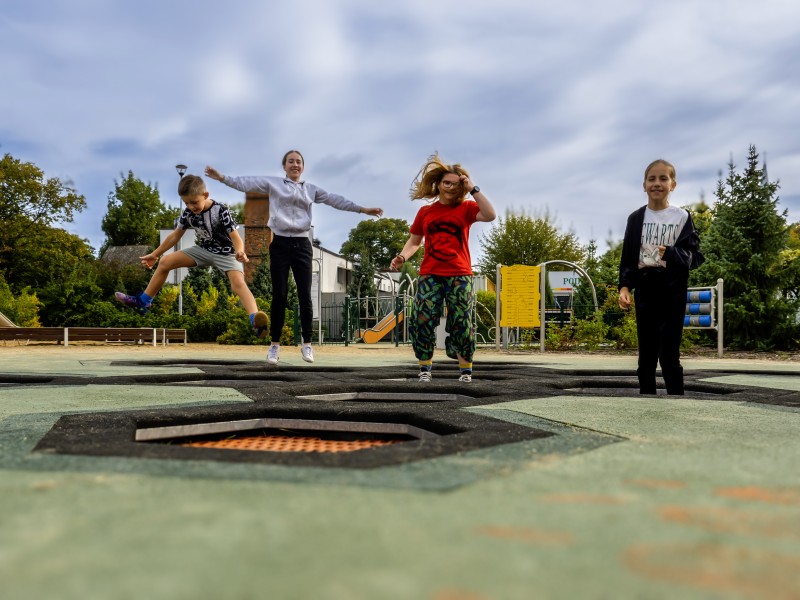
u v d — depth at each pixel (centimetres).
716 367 677
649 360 351
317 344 1872
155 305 2614
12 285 3222
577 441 174
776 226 1272
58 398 289
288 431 244
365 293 3341
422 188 393
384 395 357
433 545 82
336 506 102
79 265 3553
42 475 126
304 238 554
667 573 73
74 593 66
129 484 118
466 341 394
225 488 115
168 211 5638
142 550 80
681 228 350
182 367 570
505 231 3061
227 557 77
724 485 122
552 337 1347
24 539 84
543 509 102
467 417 215
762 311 1241
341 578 70
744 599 66
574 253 3017
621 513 100
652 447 167
